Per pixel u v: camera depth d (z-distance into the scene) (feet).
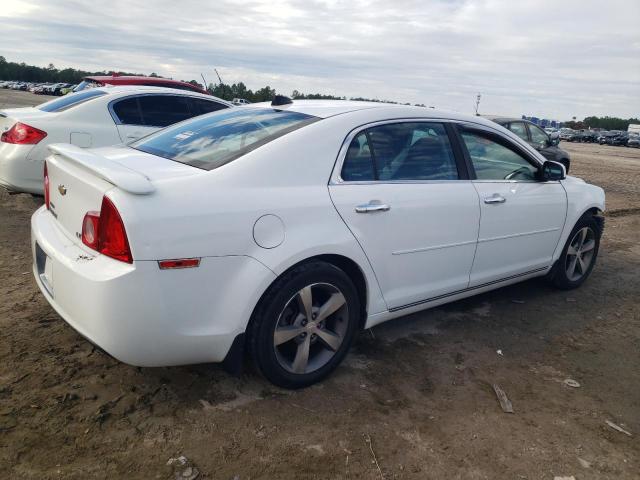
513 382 10.55
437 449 8.32
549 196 14.10
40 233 9.24
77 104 21.22
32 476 7.11
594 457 8.41
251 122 10.61
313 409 9.09
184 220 7.77
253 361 9.05
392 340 12.00
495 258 12.89
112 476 7.24
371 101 12.10
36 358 9.93
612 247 22.17
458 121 12.25
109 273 7.52
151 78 32.50
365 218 9.80
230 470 7.53
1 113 20.95
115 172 7.84
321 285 9.38
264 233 8.51
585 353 12.09
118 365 9.91
